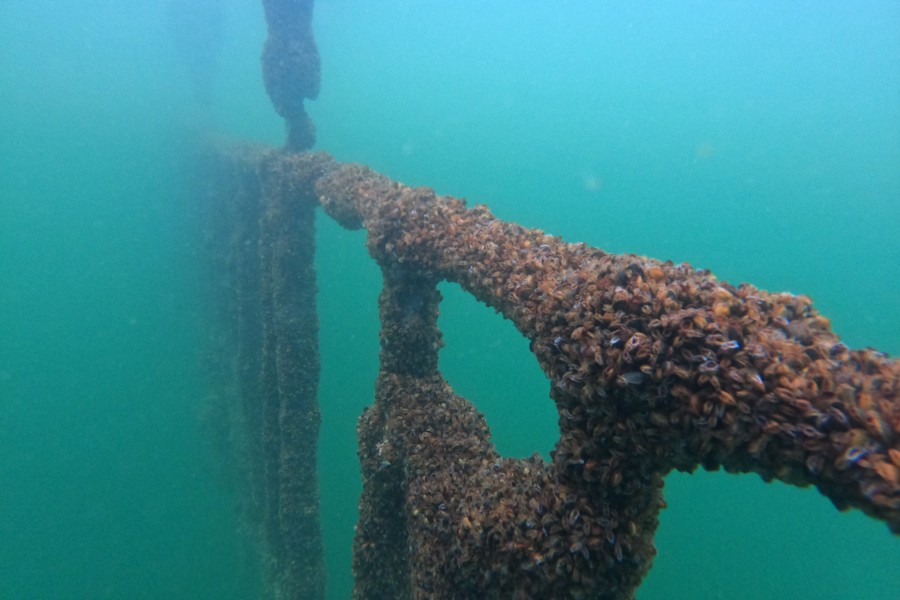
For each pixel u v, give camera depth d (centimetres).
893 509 188
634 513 300
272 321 1033
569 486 316
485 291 428
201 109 2906
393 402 555
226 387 1505
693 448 252
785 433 218
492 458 459
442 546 369
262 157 1139
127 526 1650
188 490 1750
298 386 958
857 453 198
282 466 953
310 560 953
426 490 423
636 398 271
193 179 2222
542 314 336
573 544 296
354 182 783
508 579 316
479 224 491
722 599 2117
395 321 574
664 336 264
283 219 986
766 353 238
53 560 1563
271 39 1116
